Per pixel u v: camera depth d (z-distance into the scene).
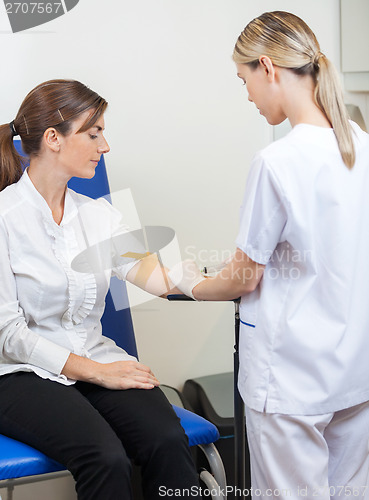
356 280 1.37
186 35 2.34
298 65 1.35
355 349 1.37
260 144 2.49
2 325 1.55
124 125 2.30
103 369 1.58
